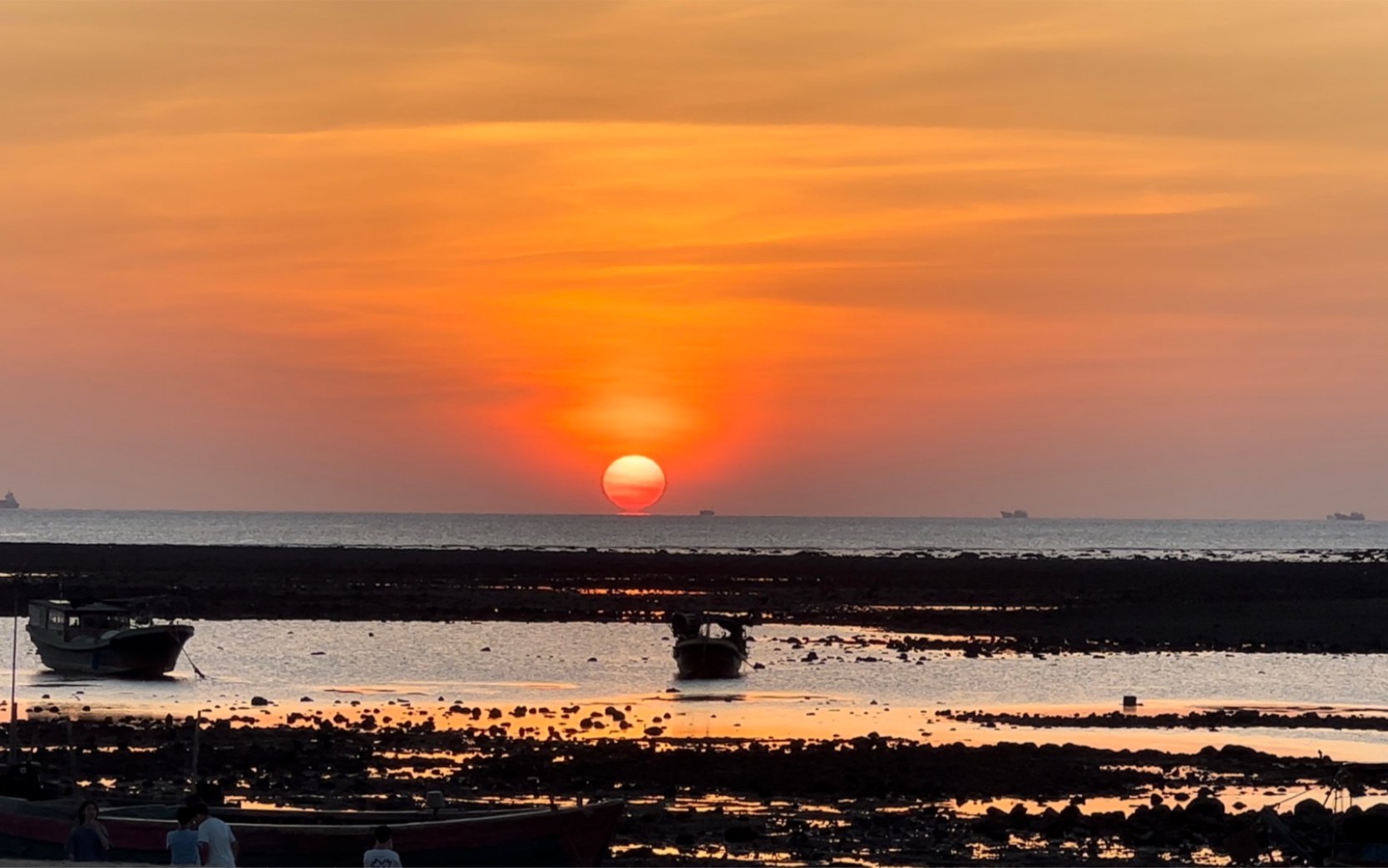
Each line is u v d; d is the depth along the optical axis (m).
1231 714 60.88
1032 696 67.94
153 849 30.39
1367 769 45.81
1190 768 46.72
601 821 31.38
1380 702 67.00
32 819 31.67
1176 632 102.56
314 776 43.62
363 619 108.25
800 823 38.03
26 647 90.62
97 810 30.52
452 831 30.58
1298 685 73.50
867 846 35.84
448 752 48.09
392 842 29.45
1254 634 101.00
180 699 63.91
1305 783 44.25
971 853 35.12
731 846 35.59
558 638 96.25
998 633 102.81
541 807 35.25
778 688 70.25
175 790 40.75
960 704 64.69
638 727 55.44
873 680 73.75
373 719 56.47
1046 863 34.12
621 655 85.25
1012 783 43.62
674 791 42.16
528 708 60.19
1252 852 34.41
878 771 45.03
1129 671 79.12
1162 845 36.06
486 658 81.94
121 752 47.75
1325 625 107.75
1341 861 33.97
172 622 80.81
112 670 73.25
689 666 73.81
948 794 42.19
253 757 46.34
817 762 46.66
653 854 34.47
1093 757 48.38
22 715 57.97
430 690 67.62
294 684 69.69
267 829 30.31
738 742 51.84
